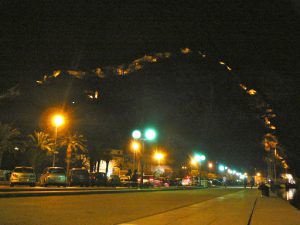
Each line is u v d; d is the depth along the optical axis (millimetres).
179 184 61781
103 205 14406
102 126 80688
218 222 8703
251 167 143625
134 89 120250
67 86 84812
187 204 16000
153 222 8695
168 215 10617
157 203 16453
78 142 62844
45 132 63875
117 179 47375
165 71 122625
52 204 13938
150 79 123875
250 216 10477
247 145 128875
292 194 43562
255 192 35781
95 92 102000
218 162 124812
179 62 117312
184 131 123500
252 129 116188
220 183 82938
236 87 106125
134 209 12805
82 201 16344
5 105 71000
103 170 83375
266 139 107375
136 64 114750
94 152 73125
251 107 102562
